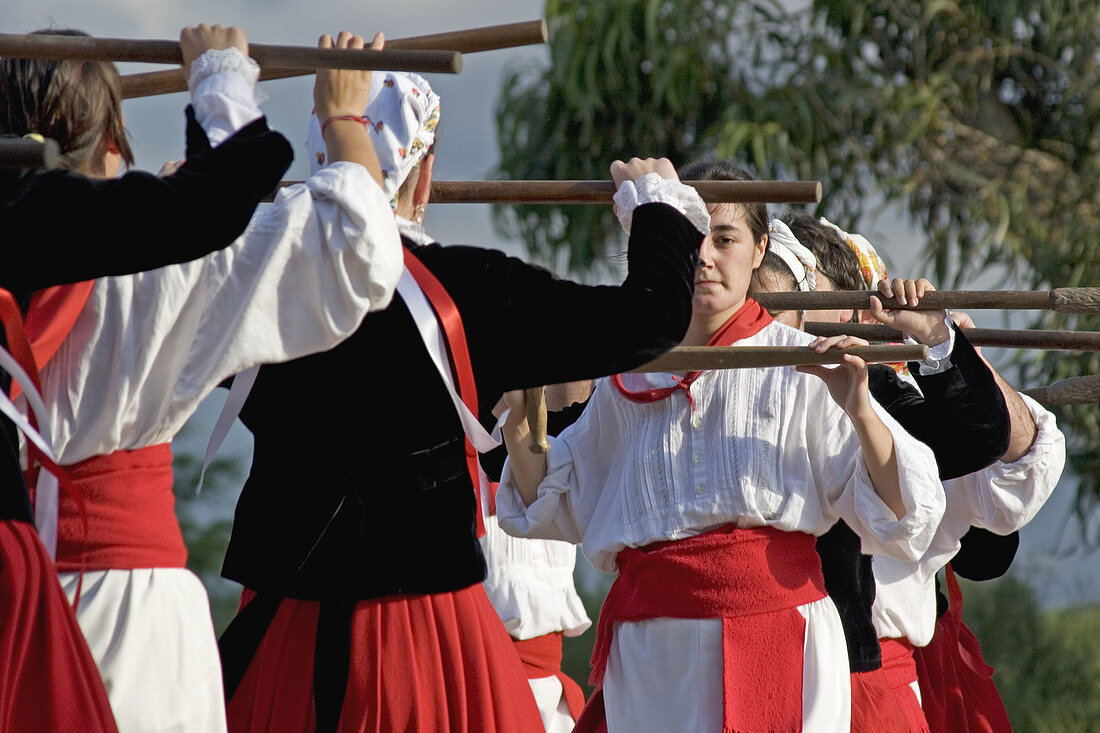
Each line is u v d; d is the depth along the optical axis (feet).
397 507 21.98
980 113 92.68
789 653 25.50
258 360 19.93
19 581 17.40
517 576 37.01
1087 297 28.55
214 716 20.08
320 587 21.86
